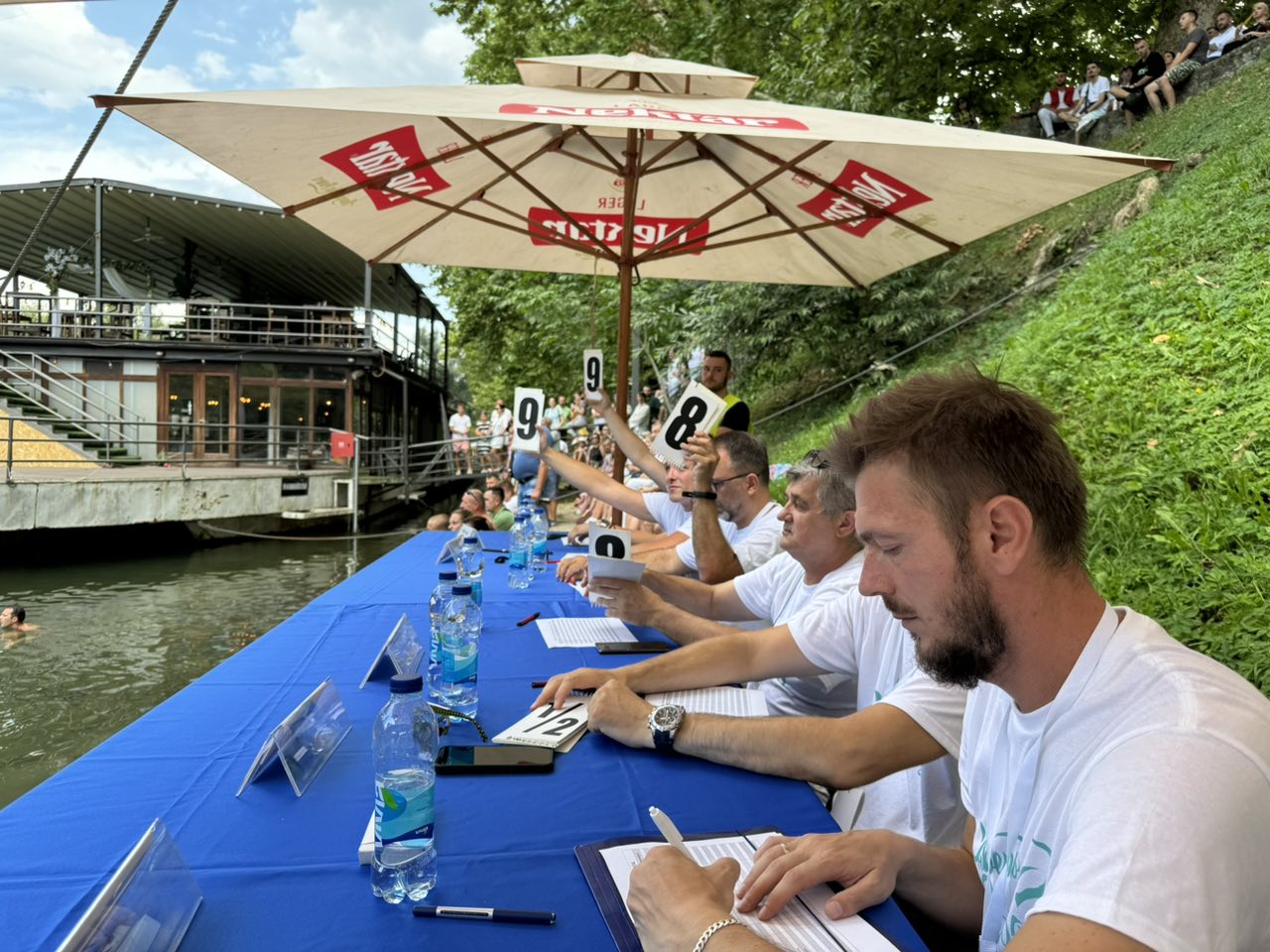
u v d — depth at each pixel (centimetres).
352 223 459
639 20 1524
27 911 124
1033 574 104
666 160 436
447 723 204
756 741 182
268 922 125
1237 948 84
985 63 1430
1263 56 949
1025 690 111
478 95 307
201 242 2202
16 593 1184
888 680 210
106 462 1825
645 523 639
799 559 261
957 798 191
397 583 399
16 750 644
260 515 1631
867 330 1033
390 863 132
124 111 265
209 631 979
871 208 398
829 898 135
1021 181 336
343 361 2070
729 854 147
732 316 1074
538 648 282
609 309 1459
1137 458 451
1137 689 101
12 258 2391
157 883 121
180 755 186
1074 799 103
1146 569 377
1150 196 830
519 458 902
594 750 195
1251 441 412
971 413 105
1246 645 311
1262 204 621
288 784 172
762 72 1341
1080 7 1396
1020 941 88
